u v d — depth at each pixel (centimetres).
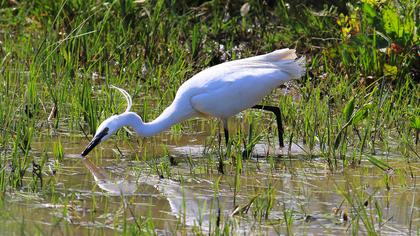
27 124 1184
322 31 1641
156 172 1080
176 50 1600
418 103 1361
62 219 890
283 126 1312
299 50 1630
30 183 1004
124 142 1226
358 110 1190
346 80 1473
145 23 1683
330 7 1708
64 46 1534
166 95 1421
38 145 1180
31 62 1465
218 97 1181
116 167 1101
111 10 1711
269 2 1803
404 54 1450
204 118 1318
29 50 1588
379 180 1061
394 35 1452
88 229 863
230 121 1359
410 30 1444
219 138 1204
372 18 1478
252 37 1711
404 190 1019
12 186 991
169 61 1591
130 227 843
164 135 1273
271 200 932
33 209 920
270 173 1089
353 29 1526
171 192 1001
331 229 880
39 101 1327
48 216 899
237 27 1736
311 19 1666
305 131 1246
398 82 1424
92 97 1395
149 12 1719
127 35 1641
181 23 1720
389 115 1299
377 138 1241
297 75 1228
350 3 1639
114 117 1134
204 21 1775
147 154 1168
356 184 1041
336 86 1432
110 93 1389
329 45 1584
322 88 1436
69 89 1404
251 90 1194
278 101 1445
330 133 1215
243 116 1388
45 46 1543
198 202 963
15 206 929
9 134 1160
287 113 1337
